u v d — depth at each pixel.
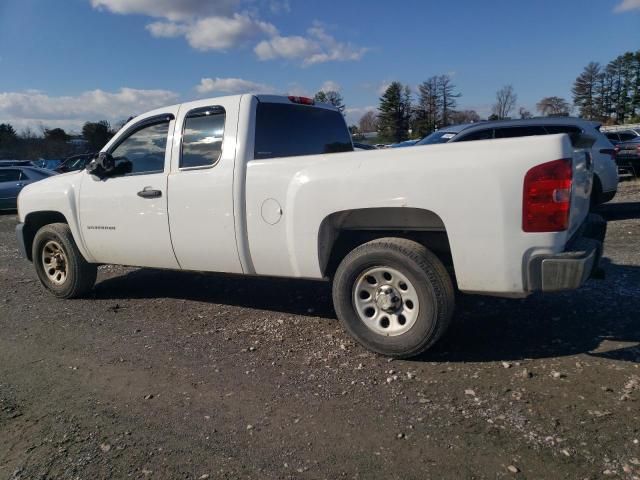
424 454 2.61
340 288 3.85
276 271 4.18
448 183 3.36
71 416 3.16
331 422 2.95
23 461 2.71
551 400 3.05
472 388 3.26
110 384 3.58
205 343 4.25
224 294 5.69
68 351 4.23
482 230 3.31
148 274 6.82
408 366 3.64
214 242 4.38
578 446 2.60
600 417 2.84
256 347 4.11
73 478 2.55
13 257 8.94
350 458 2.61
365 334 3.81
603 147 8.77
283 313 4.93
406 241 3.66
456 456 2.58
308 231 3.88
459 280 3.47
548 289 3.23
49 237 5.68
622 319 4.26
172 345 4.24
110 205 5.03
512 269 3.29
